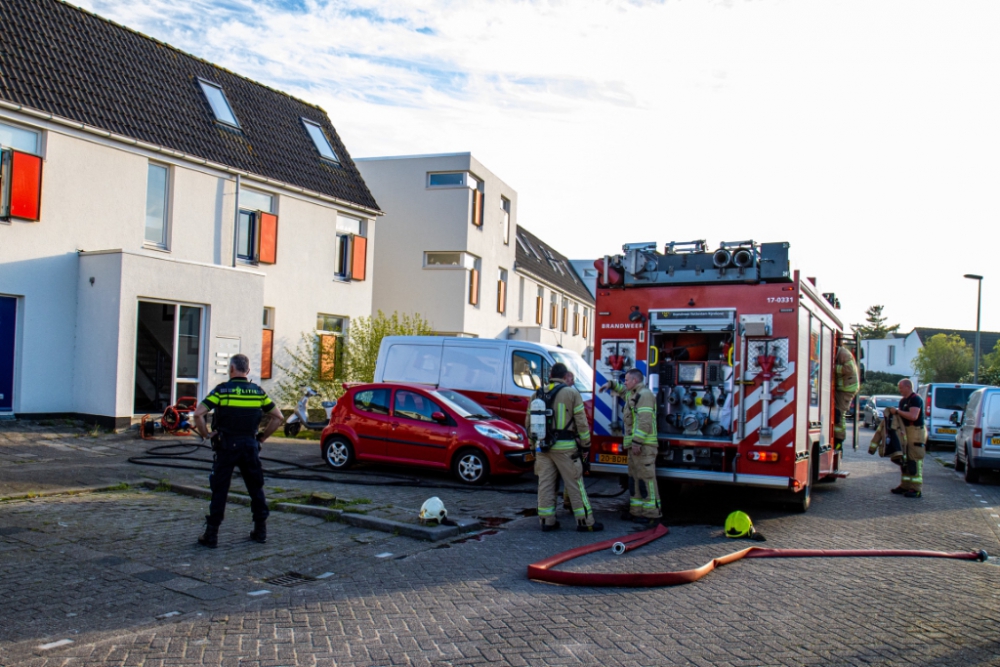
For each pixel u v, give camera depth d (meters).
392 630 5.11
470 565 6.82
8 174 13.50
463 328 25.70
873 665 4.68
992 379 41.00
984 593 6.35
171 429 14.06
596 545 7.43
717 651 4.83
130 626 5.11
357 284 22.17
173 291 14.96
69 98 14.91
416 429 11.60
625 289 9.35
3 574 6.04
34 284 14.00
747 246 8.87
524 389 13.60
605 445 9.34
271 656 4.64
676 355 9.28
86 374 14.40
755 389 8.77
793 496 9.59
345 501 9.10
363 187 22.59
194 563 6.57
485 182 27.33
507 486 11.30
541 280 35.12
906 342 74.69
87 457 11.66
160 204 16.64
